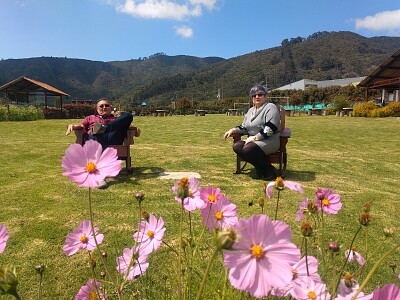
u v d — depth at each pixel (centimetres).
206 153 637
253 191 364
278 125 422
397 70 2597
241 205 310
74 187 368
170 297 132
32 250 220
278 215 282
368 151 716
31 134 1033
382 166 552
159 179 409
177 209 294
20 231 249
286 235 67
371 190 389
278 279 64
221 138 926
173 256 197
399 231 262
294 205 312
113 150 86
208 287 117
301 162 563
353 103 2962
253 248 66
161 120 1798
